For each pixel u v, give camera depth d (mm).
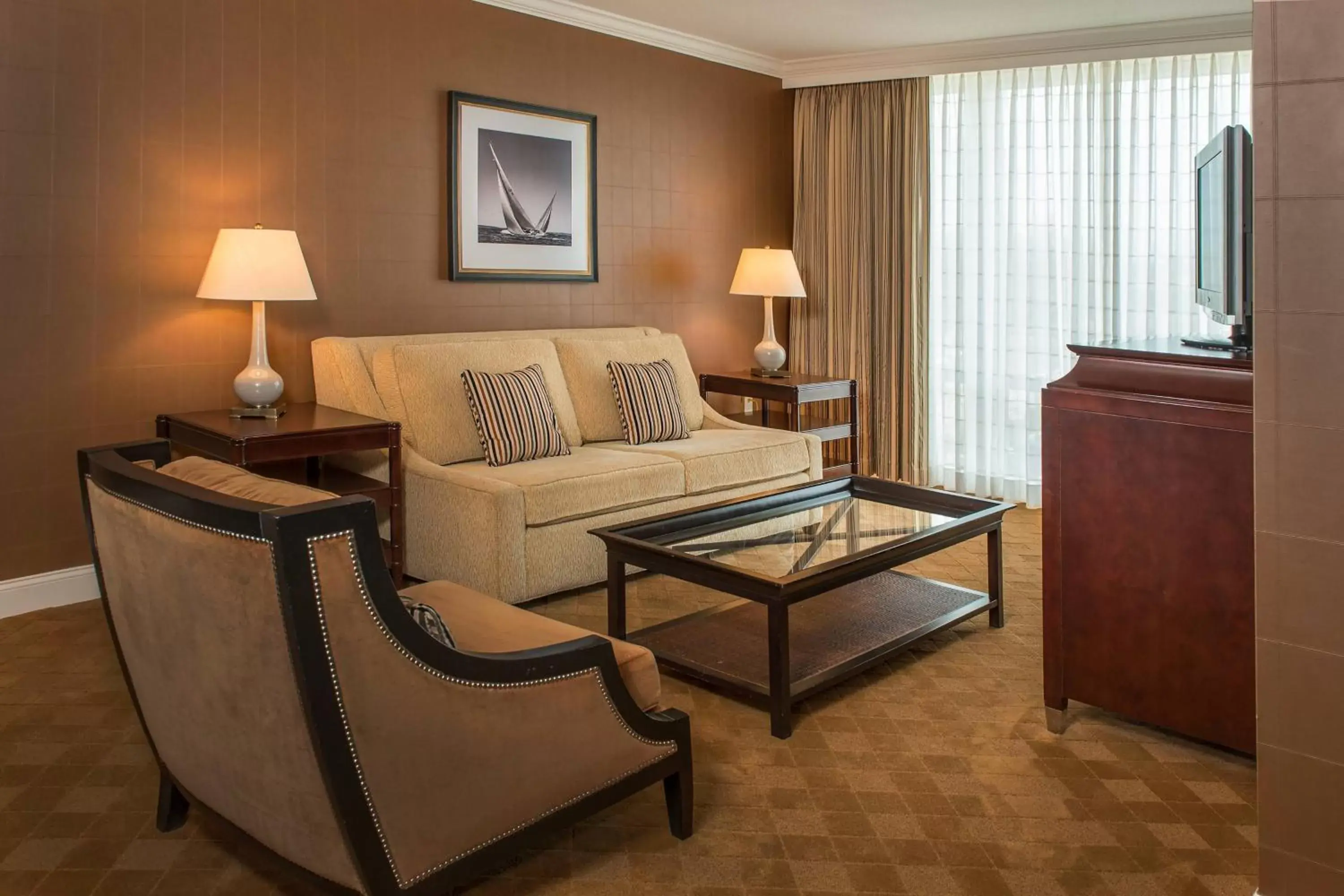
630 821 2121
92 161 3469
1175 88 4898
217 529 1457
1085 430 2396
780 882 1890
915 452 5691
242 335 3912
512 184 4648
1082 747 2465
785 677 2504
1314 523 1529
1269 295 1526
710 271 5641
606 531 3039
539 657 1750
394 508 3611
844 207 5801
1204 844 2018
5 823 2096
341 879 1626
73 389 3508
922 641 3102
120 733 2527
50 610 3494
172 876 1905
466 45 4449
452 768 1648
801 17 4895
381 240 4254
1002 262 5422
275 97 3891
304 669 1418
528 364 4285
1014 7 4648
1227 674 2236
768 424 5582
